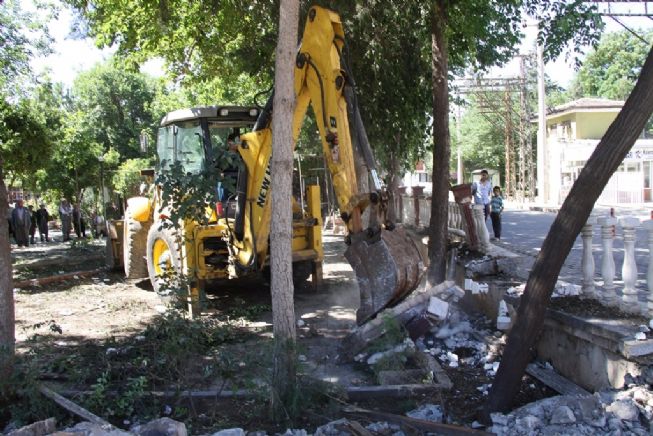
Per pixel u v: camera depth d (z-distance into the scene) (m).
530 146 41.22
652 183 36.56
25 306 10.59
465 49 12.09
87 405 5.32
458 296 7.42
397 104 12.76
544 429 4.55
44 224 26.47
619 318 5.53
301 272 10.89
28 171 18.44
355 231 7.04
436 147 9.54
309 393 5.26
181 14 13.20
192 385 6.01
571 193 4.98
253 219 8.98
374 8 11.08
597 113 40.91
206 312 9.34
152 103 38.19
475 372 6.48
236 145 9.10
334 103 7.16
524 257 9.10
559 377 5.94
